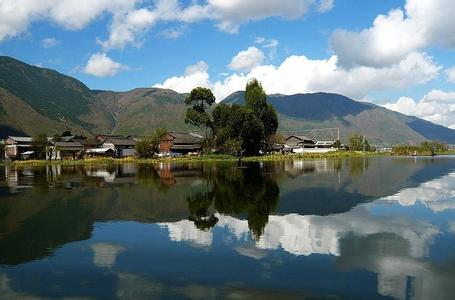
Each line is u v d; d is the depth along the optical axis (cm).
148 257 1930
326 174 6244
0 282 1638
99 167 8975
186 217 2861
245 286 1557
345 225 2558
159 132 13562
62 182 5284
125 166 9256
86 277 1678
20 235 2383
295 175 6103
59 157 13462
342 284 1569
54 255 1986
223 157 11750
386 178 5541
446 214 2903
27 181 5475
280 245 2108
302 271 1712
